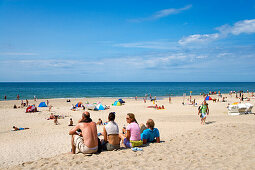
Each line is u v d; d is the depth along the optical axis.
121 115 27.00
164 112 29.78
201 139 7.41
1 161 9.17
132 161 4.89
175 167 4.44
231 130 8.42
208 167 4.38
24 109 32.25
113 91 105.38
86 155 5.49
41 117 24.84
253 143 6.18
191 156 5.30
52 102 47.59
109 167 4.52
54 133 16.17
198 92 98.44
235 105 20.78
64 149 11.01
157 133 7.21
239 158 4.90
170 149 6.08
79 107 34.72
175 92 98.31
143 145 6.70
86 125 5.66
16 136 15.32
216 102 41.72
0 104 42.59
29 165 4.89
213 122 16.12
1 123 21.00
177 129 13.47
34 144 12.39
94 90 113.88
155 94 84.88
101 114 28.00
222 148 5.97
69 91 102.88
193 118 21.77
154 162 4.83
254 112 21.47
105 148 6.06
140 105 39.72
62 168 4.52
